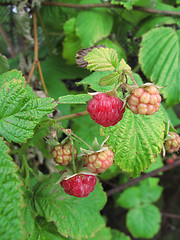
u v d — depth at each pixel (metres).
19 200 0.07
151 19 0.17
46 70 0.17
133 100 0.09
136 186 0.30
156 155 0.11
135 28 0.18
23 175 0.12
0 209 0.07
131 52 0.18
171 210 0.35
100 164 0.09
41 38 0.22
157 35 0.16
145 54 0.16
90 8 0.17
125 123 0.11
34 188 0.12
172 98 0.15
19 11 0.16
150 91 0.09
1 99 0.09
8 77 0.11
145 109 0.09
